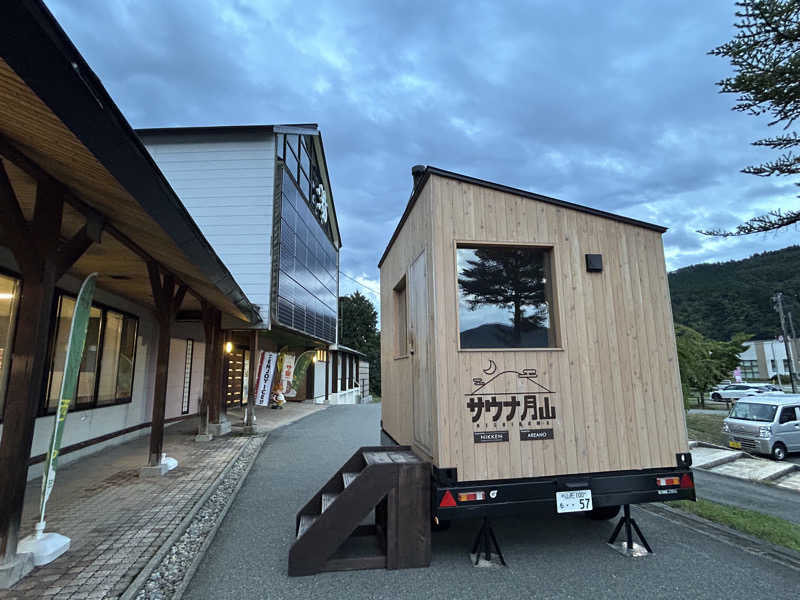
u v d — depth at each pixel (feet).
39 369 10.00
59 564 10.39
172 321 20.48
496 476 10.89
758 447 35.17
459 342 11.31
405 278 15.47
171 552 11.39
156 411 19.54
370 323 135.44
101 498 15.69
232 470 20.75
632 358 12.29
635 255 12.91
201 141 35.60
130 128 7.43
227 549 11.77
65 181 10.09
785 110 14.05
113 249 15.87
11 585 9.26
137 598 9.01
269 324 33.09
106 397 24.25
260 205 34.96
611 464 11.61
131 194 9.00
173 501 15.39
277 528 13.38
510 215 12.20
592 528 13.71
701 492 22.24
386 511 11.24
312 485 18.45
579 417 11.62
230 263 34.32
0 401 15.37
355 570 10.56
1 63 5.23
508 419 11.19
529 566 10.84
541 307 12.21
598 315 12.28
